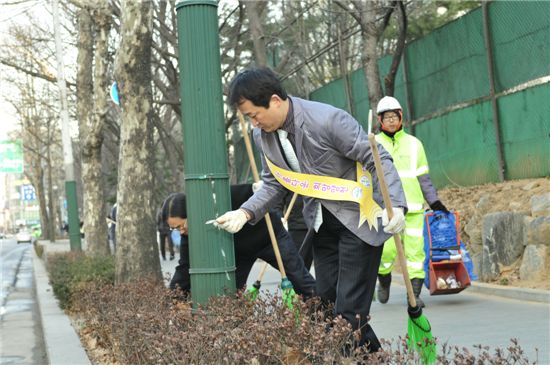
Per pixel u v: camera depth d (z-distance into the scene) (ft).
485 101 42.42
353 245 14.14
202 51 15.46
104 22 48.06
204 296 15.51
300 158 13.89
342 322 12.30
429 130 48.57
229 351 12.52
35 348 30.99
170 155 94.43
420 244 27.71
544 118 37.78
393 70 44.86
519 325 23.57
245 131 17.93
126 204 31.07
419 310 14.58
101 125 53.26
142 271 30.83
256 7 60.08
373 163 13.51
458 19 44.37
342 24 63.16
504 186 38.75
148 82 31.22
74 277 34.35
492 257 34.53
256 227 18.94
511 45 39.83
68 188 67.62
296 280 19.27
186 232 19.34
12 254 152.05
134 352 17.10
